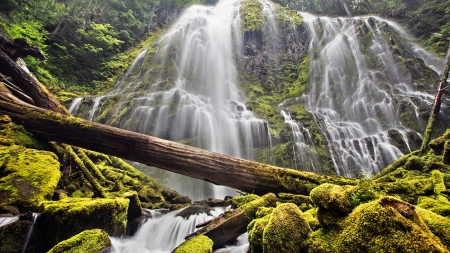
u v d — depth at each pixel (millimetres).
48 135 5285
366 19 19750
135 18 22500
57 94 12594
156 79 15516
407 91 13594
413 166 5492
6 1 11344
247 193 4734
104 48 18172
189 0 29016
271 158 11188
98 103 12750
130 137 4867
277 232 2393
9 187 3838
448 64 9031
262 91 18844
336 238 2070
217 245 3711
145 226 5066
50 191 4188
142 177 7562
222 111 13141
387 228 1752
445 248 1585
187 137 11594
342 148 11789
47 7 14625
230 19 24703
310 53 20781
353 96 15398
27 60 11492
